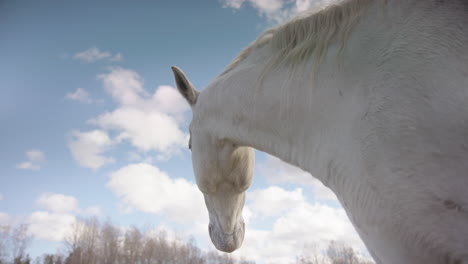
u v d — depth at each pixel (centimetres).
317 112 107
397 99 83
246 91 139
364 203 86
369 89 90
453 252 70
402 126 80
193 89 200
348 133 93
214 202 187
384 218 80
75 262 4881
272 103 126
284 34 128
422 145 77
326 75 105
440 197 72
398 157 79
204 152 174
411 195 75
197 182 185
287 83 120
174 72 199
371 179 83
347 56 100
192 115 192
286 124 121
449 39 83
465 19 84
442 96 78
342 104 99
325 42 110
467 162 72
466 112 75
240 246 189
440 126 76
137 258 5450
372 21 99
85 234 5381
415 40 87
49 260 5081
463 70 79
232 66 158
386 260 84
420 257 75
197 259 6056
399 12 94
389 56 89
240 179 176
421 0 92
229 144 163
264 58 140
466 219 69
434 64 82
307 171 118
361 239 95
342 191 97
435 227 72
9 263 4434
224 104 153
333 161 99
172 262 5725
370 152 84
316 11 124
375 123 85
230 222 184
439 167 74
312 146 111
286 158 127
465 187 71
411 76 83
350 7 107
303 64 116
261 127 134
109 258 5219
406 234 76
